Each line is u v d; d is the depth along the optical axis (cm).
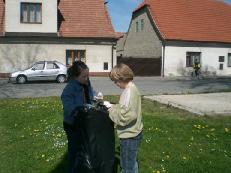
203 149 858
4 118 1315
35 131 1074
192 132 1035
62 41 3734
